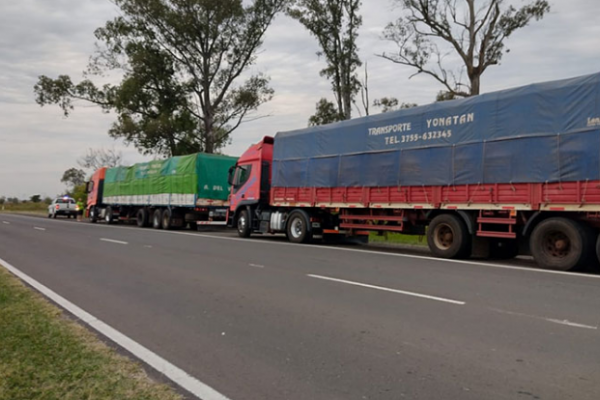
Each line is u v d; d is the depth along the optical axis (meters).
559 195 10.71
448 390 4.04
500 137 11.84
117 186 32.59
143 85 39.25
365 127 15.25
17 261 11.97
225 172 25.94
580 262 10.31
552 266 10.73
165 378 4.36
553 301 7.30
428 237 13.36
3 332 5.54
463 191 12.54
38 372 4.32
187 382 4.27
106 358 4.78
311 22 34.03
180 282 9.03
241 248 15.10
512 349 5.07
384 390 4.06
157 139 40.28
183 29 37.16
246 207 20.58
